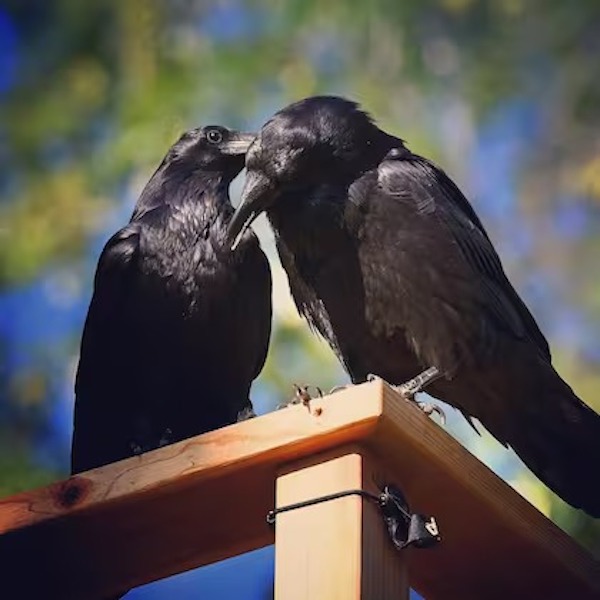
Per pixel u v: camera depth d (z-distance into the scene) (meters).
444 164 14.36
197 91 14.62
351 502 7.58
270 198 9.96
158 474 7.96
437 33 14.83
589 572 8.62
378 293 9.79
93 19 14.83
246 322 10.95
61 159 14.43
